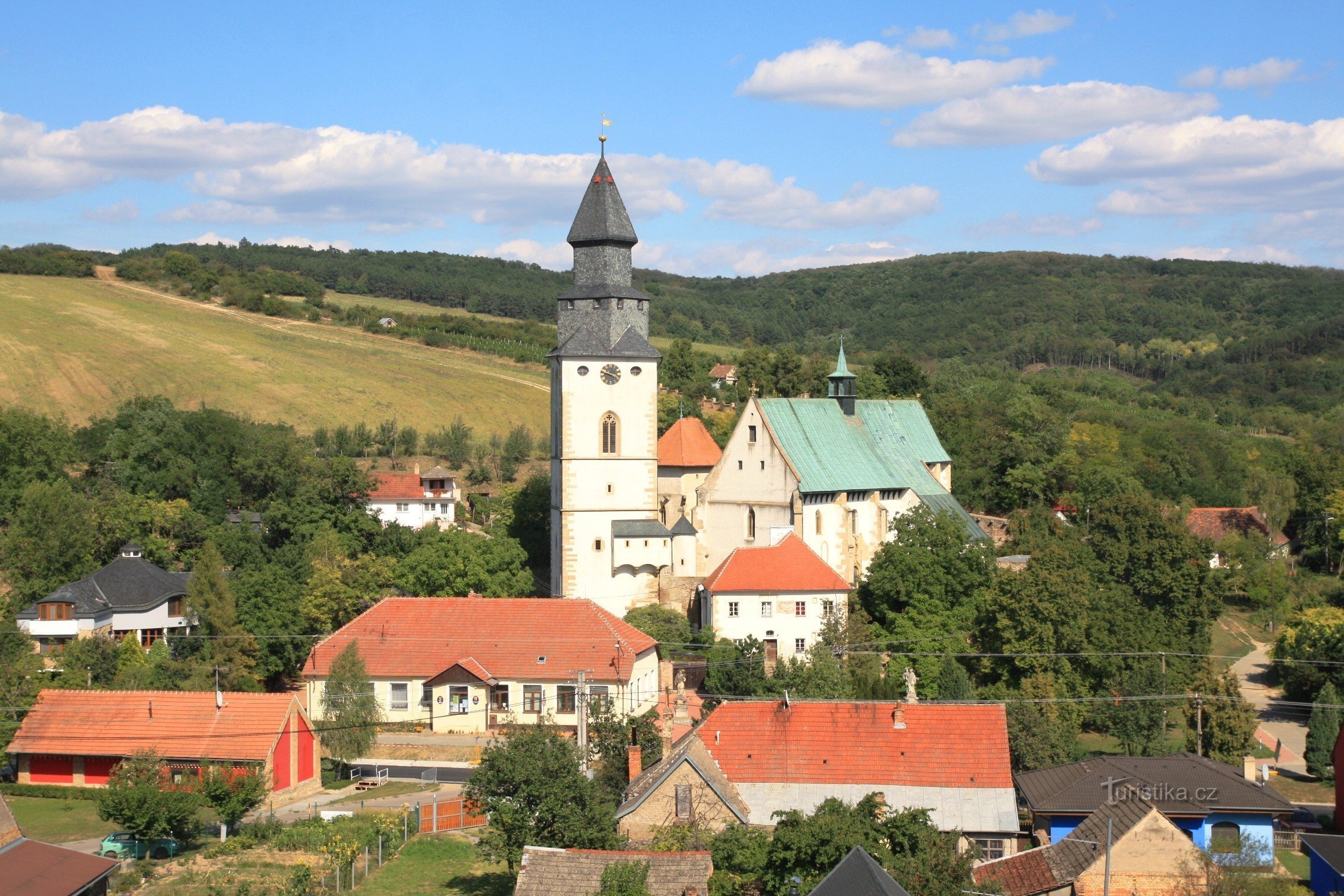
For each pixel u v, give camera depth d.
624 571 113.44
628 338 113.81
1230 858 60.22
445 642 94.38
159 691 82.00
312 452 160.62
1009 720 79.94
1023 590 96.44
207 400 194.88
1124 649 97.00
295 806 76.25
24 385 186.38
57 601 104.50
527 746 59.22
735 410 196.00
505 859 58.88
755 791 63.47
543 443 192.12
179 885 59.53
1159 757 72.31
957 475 161.25
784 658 100.94
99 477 147.75
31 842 56.84
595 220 114.06
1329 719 85.94
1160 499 173.25
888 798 62.47
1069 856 55.62
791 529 113.44
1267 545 147.88
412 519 159.75
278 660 101.88
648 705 95.00
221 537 126.75
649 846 57.12
